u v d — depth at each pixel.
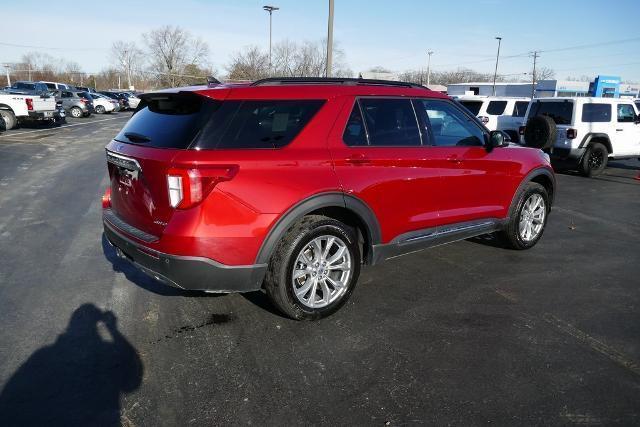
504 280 4.57
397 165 3.94
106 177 9.81
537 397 2.79
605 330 3.60
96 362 3.13
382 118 3.99
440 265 4.96
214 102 3.28
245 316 3.76
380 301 4.06
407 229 4.13
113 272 4.66
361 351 3.27
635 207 8.14
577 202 8.55
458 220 4.56
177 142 3.18
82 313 3.79
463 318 3.77
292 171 3.36
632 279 4.64
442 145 4.38
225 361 3.14
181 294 4.17
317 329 3.57
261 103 3.41
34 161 11.74
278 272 3.40
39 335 3.45
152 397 2.78
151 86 93.12
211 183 3.08
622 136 11.90
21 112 18.77
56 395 2.79
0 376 2.96
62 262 4.91
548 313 3.87
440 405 2.72
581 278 4.65
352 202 3.66
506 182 4.97
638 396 2.80
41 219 6.54
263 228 3.24
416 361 3.16
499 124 15.09
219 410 2.67
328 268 3.66
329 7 16.22
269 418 2.61
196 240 3.08
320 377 2.98
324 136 3.59
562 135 11.44
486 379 2.96
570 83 39.91
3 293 4.14
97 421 2.57
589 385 2.91
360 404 2.72
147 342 3.38
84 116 31.16
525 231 5.38
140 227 3.48
